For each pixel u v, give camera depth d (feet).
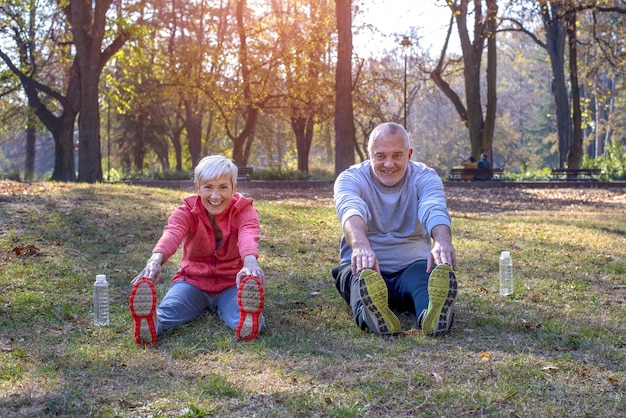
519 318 16.10
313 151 219.00
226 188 15.14
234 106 106.52
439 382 11.46
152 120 151.12
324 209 41.14
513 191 76.02
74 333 14.61
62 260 22.35
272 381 11.62
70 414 10.20
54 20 98.78
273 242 27.61
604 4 96.43
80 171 80.02
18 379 11.62
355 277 15.85
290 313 16.69
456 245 28.32
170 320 14.75
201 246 15.53
